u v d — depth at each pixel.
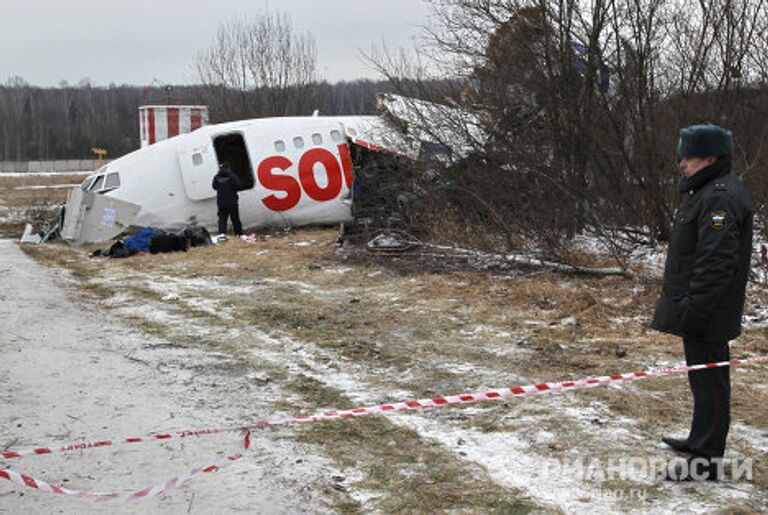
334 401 6.33
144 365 7.33
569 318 8.88
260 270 12.97
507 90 12.93
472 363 7.32
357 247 14.44
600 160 12.84
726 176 4.33
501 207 12.47
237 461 5.00
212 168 17.39
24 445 5.25
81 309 9.91
